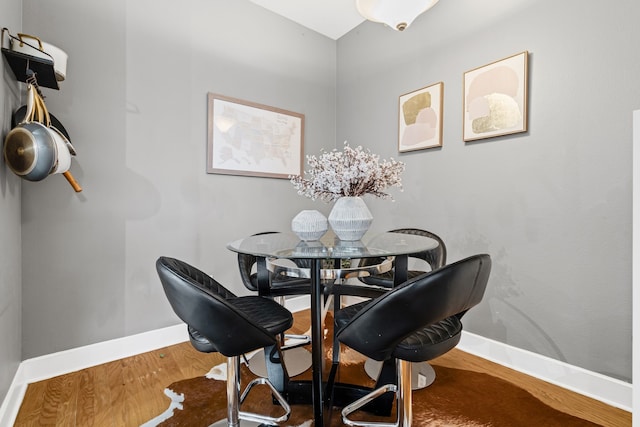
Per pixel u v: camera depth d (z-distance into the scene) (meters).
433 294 0.90
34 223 1.84
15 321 1.68
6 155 1.44
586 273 1.74
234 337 1.01
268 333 1.08
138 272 2.21
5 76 1.51
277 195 2.95
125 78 2.14
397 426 1.22
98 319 2.06
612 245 1.65
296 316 2.94
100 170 2.05
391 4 1.76
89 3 2.00
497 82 2.07
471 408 1.59
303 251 1.35
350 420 1.36
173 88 2.34
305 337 2.25
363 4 1.79
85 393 1.71
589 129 1.71
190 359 2.11
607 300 1.67
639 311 1.17
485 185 2.16
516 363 2.00
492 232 2.13
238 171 2.67
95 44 2.03
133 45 2.17
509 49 2.03
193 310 0.98
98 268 2.05
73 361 1.96
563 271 1.82
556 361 1.85
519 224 2.00
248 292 2.74
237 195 2.69
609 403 1.64
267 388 1.76
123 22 2.13
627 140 1.59
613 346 1.65
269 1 2.76
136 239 2.20
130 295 2.18
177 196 2.37
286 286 2.01
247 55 2.73
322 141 3.27
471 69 2.23
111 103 2.09
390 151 2.81
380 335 0.97
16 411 1.56
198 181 2.47
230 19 2.63
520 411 1.57
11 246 1.60
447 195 2.39
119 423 1.48
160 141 2.29
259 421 1.31
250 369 1.97
